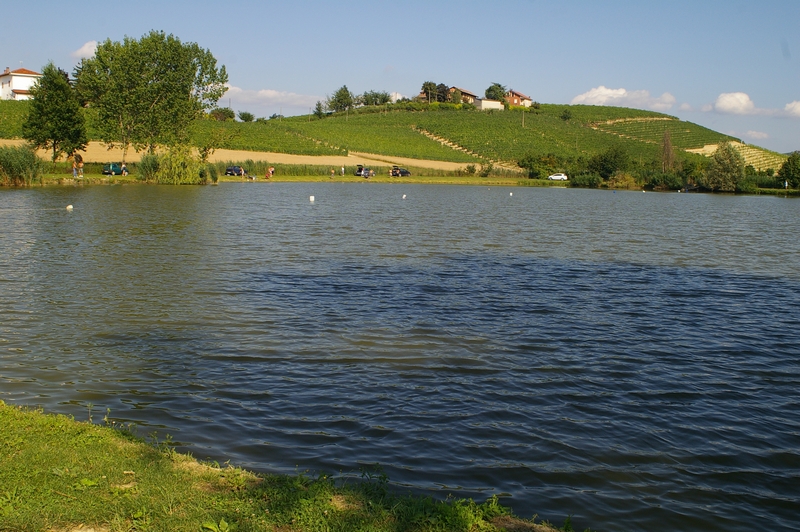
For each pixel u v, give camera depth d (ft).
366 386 38.63
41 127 225.97
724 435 33.50
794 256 95.71
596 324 54.39
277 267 75.15
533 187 345.10
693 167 368.89
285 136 467.52
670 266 84.33
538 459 29.81
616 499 26.55
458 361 43.78
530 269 78.95
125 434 27.48
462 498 25.63
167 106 270.67
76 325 49.55
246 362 42.32
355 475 27.35
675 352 47.47
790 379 42.45
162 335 47.57
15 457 23.18
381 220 132.16
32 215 121.08
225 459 28.50
